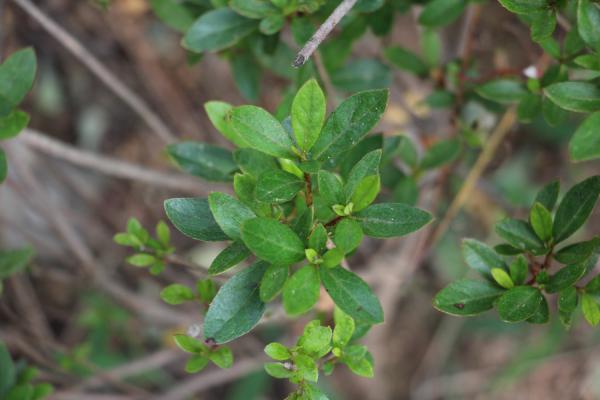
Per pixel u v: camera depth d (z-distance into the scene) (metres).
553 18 0.47
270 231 0.42
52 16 0.92
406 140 0.60
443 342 1.02
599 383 0.97
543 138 0.92
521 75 0.61
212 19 0.52
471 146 0.63
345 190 0.43
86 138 1.00
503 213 0.86
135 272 0.90
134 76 0.98
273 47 0.54
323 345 0.44
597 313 0.46
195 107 1.00
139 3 0.92
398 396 1.03
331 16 0.44
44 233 0.91
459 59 0.62
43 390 0.58
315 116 0.43
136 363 0.81
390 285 0.80
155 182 0.74
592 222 0.94
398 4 0.59
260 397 0.98
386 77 0.62
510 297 0.45
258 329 0.87
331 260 0.42
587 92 0.46
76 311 0.93
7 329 0.72
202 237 0.45
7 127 0.50
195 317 0.83
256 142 0.43
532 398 1.00
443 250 0.94
